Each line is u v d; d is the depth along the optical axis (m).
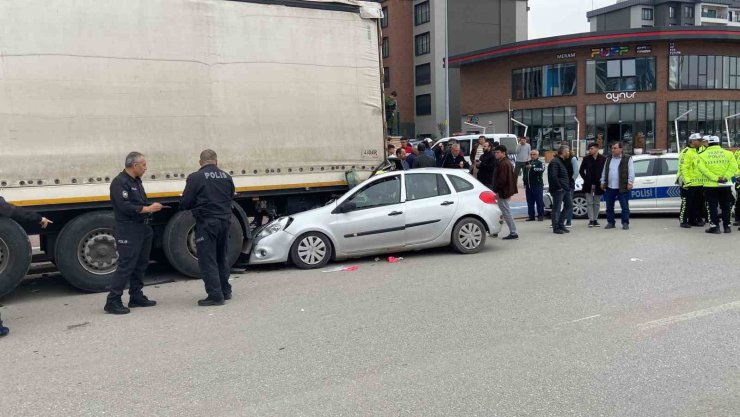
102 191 7.75
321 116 9.27
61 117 7.49
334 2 9.31
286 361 4.91
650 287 7.05
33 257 8.30
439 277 7.98
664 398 4.04
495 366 4.66
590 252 9.55
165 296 7.48
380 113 9.82
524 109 47.28
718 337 5.21
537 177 14.11
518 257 9.28
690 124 43.31
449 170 9.95
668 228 12.17
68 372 4.80
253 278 8.38
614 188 12.21
